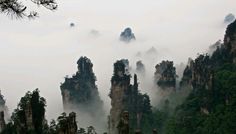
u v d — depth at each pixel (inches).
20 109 3912.4
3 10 834.2
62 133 3233.3
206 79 6643.7
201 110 6412.4
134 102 7780.5
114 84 7854.3
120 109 7790.4
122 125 3981.3
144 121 7657.5
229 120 5816.9
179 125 6338.6
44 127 3949.3
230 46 7687.0
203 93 6565.0
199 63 7086.6
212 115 6102.4
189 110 6550.2
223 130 5777.6
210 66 7790.4
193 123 6245.1
